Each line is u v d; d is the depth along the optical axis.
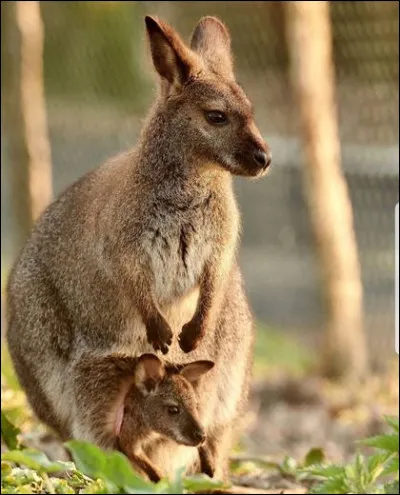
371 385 24.19
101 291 12.74
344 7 24.30
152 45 12.67
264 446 20.53
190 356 13.27
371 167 24.98
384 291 25.94
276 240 29.80
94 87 29.25
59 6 29.41
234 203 12.90
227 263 12.84
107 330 12.82
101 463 9.38
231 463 15.30
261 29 27.34
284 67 27.70
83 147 29.77
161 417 12.87
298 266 29.56
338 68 25.73
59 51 29.72
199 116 12.45
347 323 25.03
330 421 21.95
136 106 28.72
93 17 29.17
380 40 23.61
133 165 12.61
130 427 12.92
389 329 25.81
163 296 12.74
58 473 11.93
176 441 12.83
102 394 12.97
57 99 29.89
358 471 10.38
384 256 25.80
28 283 13.52
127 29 28.72
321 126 24.61
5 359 17.81
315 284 26.83
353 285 25.00
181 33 27.25
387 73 23.62
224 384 13.49
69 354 13.15
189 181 12.53
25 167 24.81
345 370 24.89
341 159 26.02
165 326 12.49
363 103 24.77
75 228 13.02
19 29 24.72
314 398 23.70
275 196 29.69
